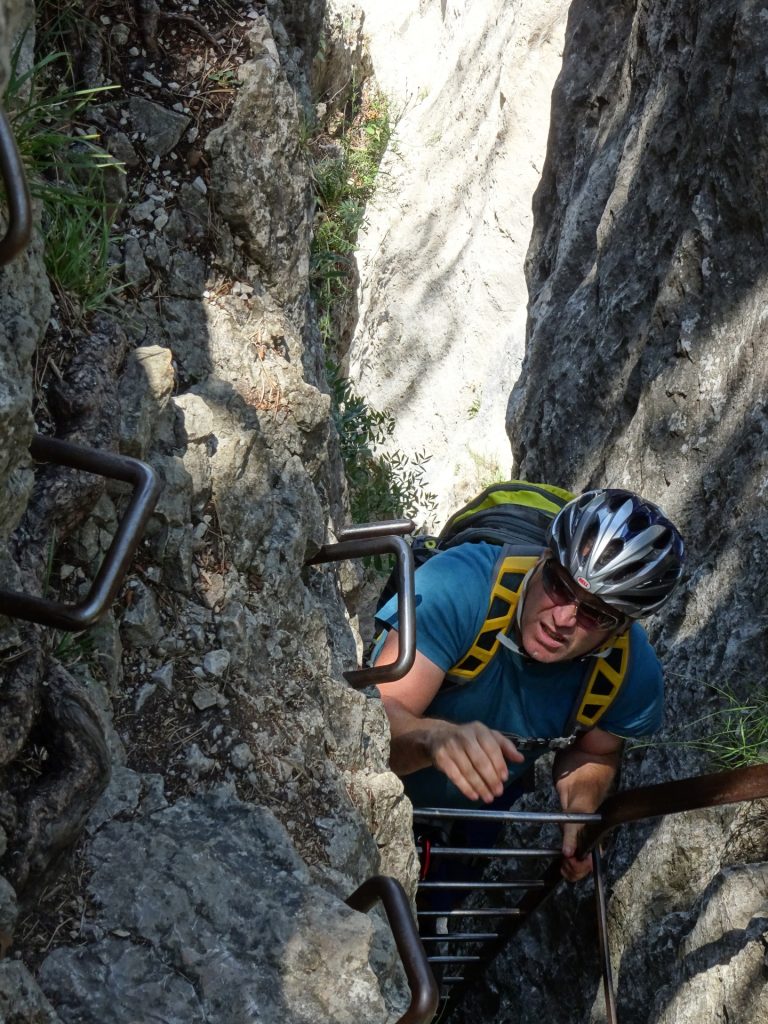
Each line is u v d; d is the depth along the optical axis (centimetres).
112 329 230
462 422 840
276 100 283
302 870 201
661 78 508
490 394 812
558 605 282
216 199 271
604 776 329
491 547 303
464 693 300
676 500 430
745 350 418
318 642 271
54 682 186
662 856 352
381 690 286
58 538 202
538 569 291
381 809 255
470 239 870
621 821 299
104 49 264
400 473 877
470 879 365
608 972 334
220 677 228
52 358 214
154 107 264
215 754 219
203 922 187
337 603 318
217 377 263
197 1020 176
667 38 504
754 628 360
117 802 198
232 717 225
